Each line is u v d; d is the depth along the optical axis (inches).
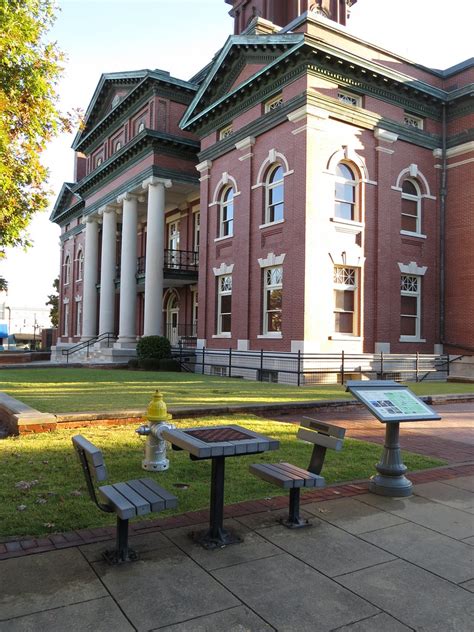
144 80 1083.3
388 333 799.1
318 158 742.5
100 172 1254.9
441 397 526.9
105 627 121.2
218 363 888.3
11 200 384.8
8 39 345.7
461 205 856.9
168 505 152.2
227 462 264.2
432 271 864.3
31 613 126.0
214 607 130.9
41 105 380.5
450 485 239.1
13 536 168.9
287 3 1294.3
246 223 845.2
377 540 174.6
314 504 207.9
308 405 448.8
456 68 877.2
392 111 828.6
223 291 924.0
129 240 1146.0
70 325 1659.7
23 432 321.4
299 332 726.5
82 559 154.5
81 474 236.2
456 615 129.8
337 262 755.4
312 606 132.5
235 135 872.9
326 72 749.3
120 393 523.5
